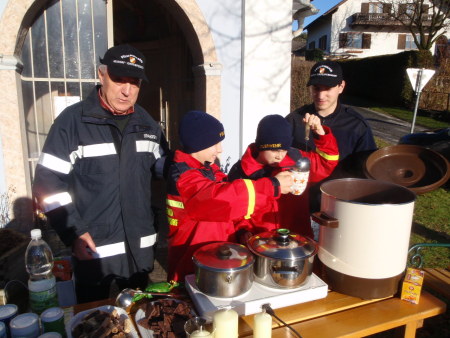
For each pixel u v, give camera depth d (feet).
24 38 13.32
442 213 18.70
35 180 6.55
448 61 56.49
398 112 55.93
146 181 7.29
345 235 5.03
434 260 13.11
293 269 4.94
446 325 9.86
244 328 4.57
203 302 4.72
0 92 12.50
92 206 6.84
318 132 6.54
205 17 14.87
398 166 7.12
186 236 5.92
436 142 23.59
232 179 6.61
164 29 20.13
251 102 15.78
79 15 13.97
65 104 14.25
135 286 7.30
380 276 5.03
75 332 4.43
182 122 5.75
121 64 6.29
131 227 7.06
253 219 6.60
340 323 4.74
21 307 6.66
